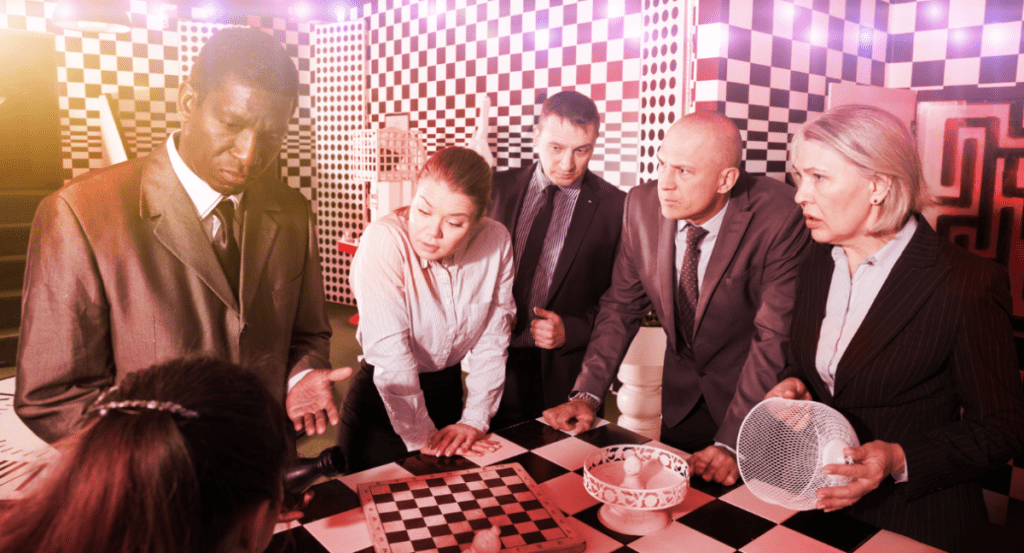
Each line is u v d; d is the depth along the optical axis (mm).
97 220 1210
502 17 4359
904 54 3496
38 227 1200
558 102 2268
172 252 1271
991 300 1291
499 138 4508
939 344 1329
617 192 2453
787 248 1771
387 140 4746
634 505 1133
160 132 5793
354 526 1165
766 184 1895
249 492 529
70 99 5492
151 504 472
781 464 1241
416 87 5180
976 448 1245
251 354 1376
